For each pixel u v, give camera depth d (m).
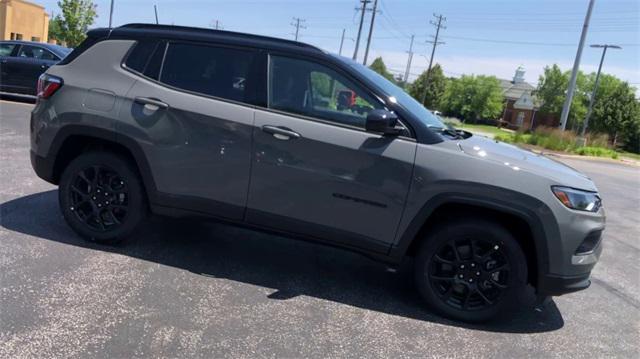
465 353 3.66
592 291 5.36
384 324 3.94
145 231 5.29
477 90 103.81
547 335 4.12
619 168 25.06
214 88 4.43
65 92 4.64
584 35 31.72
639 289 5.61
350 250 4.30
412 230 4.09
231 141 4.30
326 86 4.26
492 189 3.90
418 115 4.25
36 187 6.39
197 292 4.09
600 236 4.12
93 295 3.83
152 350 3.23
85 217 4.73
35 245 4.59
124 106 4.49
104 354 3.13
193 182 4.43
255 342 3.46
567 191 3.93
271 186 4.27
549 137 32.50
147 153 4.46
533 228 3.90
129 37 4.68
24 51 14.38
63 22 45.44
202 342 3.38
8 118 11.49
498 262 4.06
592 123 68.56
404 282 4.82
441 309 4.15
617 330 4.39
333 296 4.33
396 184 4.05
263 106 4.31
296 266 4.90
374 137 4.10
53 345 3.16
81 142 4.78
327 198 4.19
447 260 4.13
